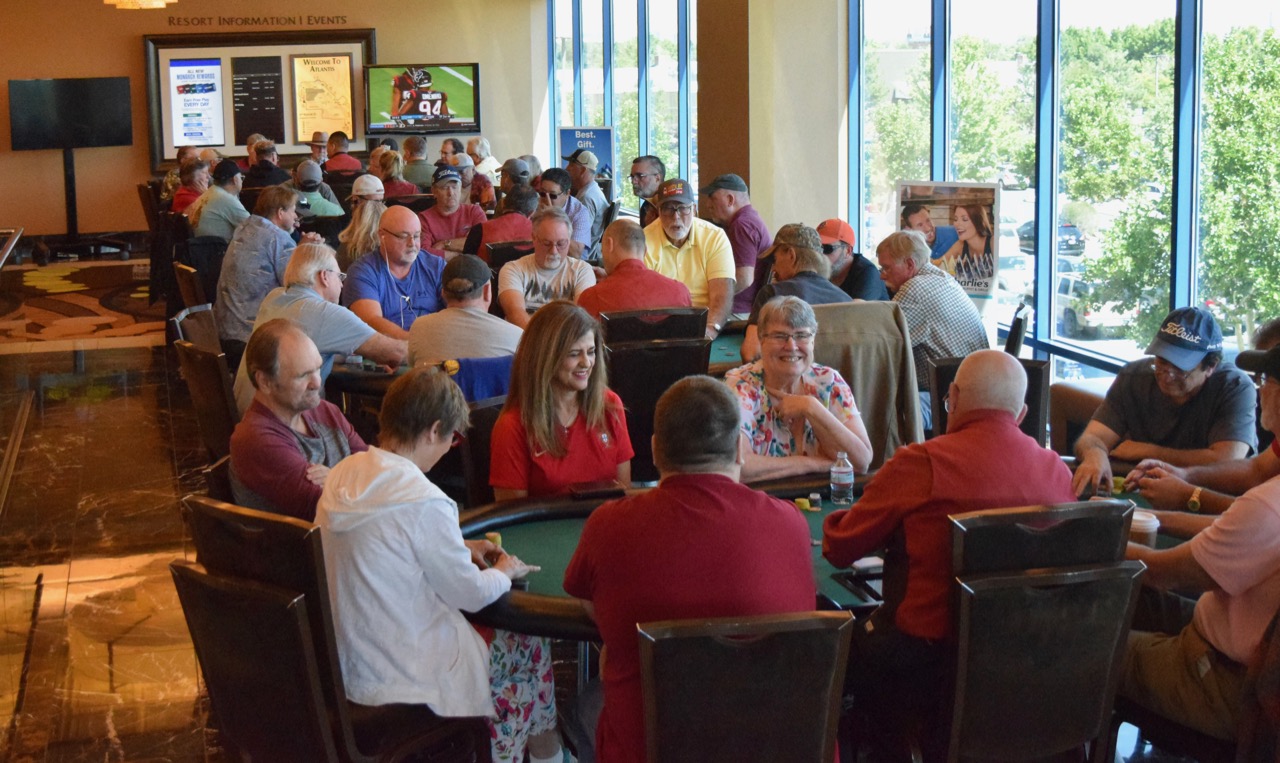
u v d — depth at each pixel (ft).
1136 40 18.66
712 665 6.52
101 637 13.70
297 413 10.87
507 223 23.72
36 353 30.14
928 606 8.16
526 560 9.23
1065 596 7.44
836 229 17.93
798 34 26.63
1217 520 8.16
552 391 10.72
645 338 14.93
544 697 9.80
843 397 11.41
